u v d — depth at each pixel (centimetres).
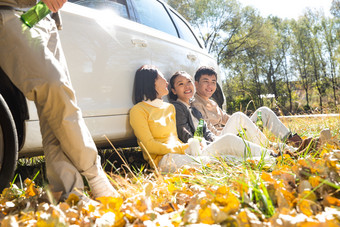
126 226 133
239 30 3669
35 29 190
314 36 3969
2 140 201
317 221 122
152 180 235
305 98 3659
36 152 243
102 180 188
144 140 289
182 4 3516
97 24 286
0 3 187
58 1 191
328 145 255
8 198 197
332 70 3862
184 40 428
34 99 184
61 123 179
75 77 263
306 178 175
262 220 134
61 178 183
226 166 233
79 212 159
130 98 309
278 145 294
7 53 185
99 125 279
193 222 129
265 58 3728
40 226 132
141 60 326
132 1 348
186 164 265
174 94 356
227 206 138
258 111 363
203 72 383
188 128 332
